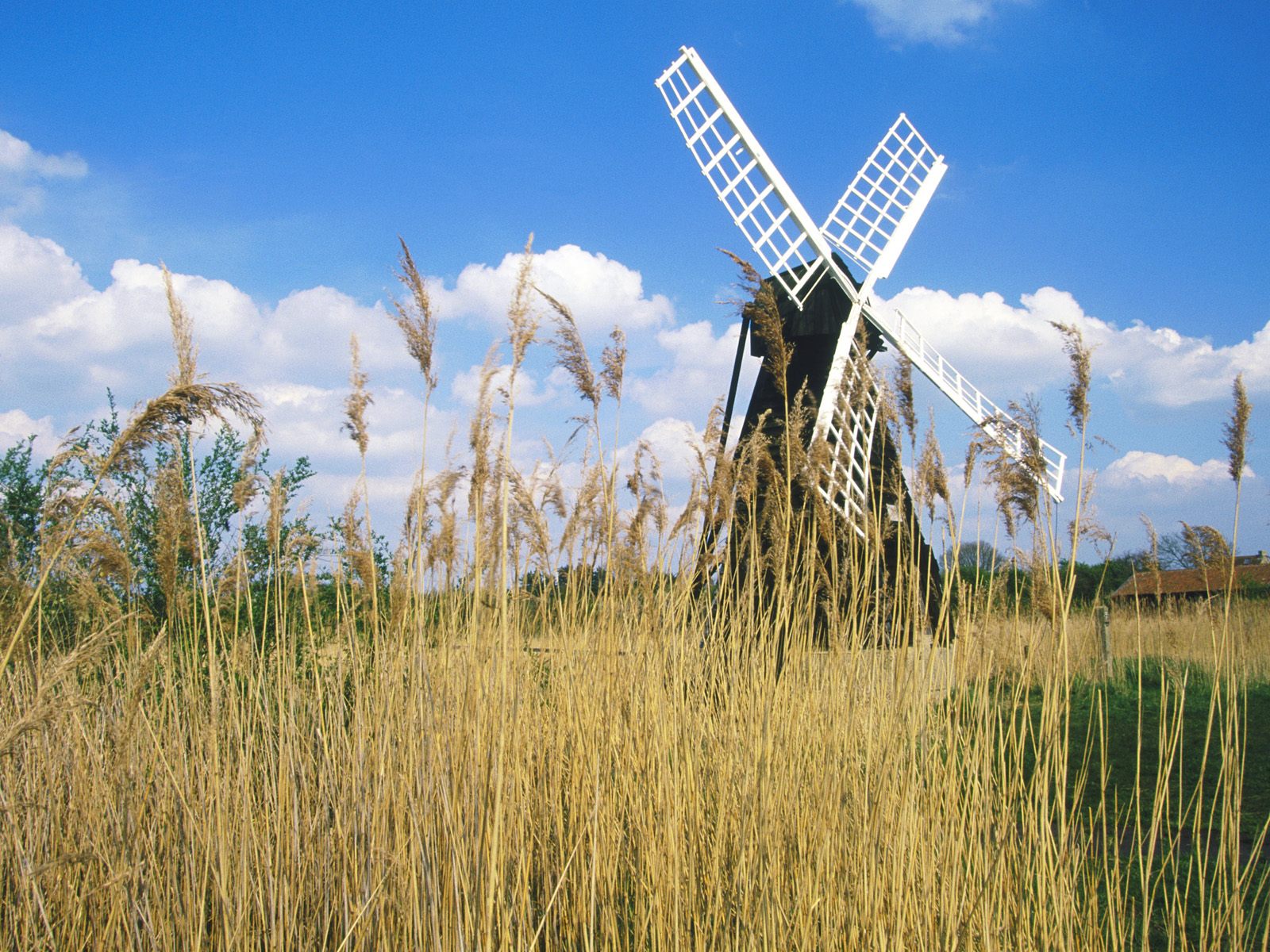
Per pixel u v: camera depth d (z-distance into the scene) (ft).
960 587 15.97
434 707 14.08
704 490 19.67
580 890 14.15
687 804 15.38
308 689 19.56
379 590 18.83
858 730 16.42
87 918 13.61
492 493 15.17
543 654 18.31
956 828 14.96
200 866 13.56
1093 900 13.80
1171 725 35.96
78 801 14.12
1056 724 13.84
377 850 13.32
